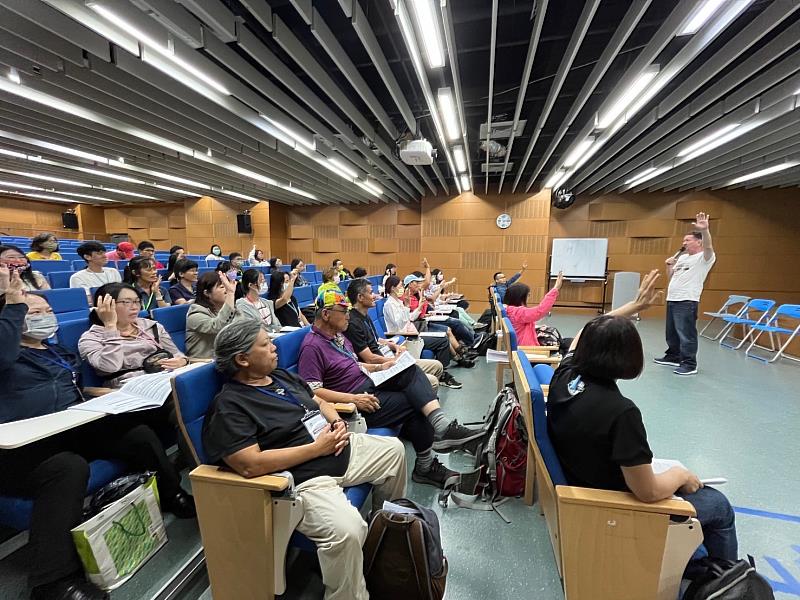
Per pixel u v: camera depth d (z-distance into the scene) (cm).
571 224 852
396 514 114
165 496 155
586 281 828
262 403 124
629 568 103
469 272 876
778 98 332
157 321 219
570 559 106
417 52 281
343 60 308
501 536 153
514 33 347
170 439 172
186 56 291
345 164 623
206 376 127
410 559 109
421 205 896
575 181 733
